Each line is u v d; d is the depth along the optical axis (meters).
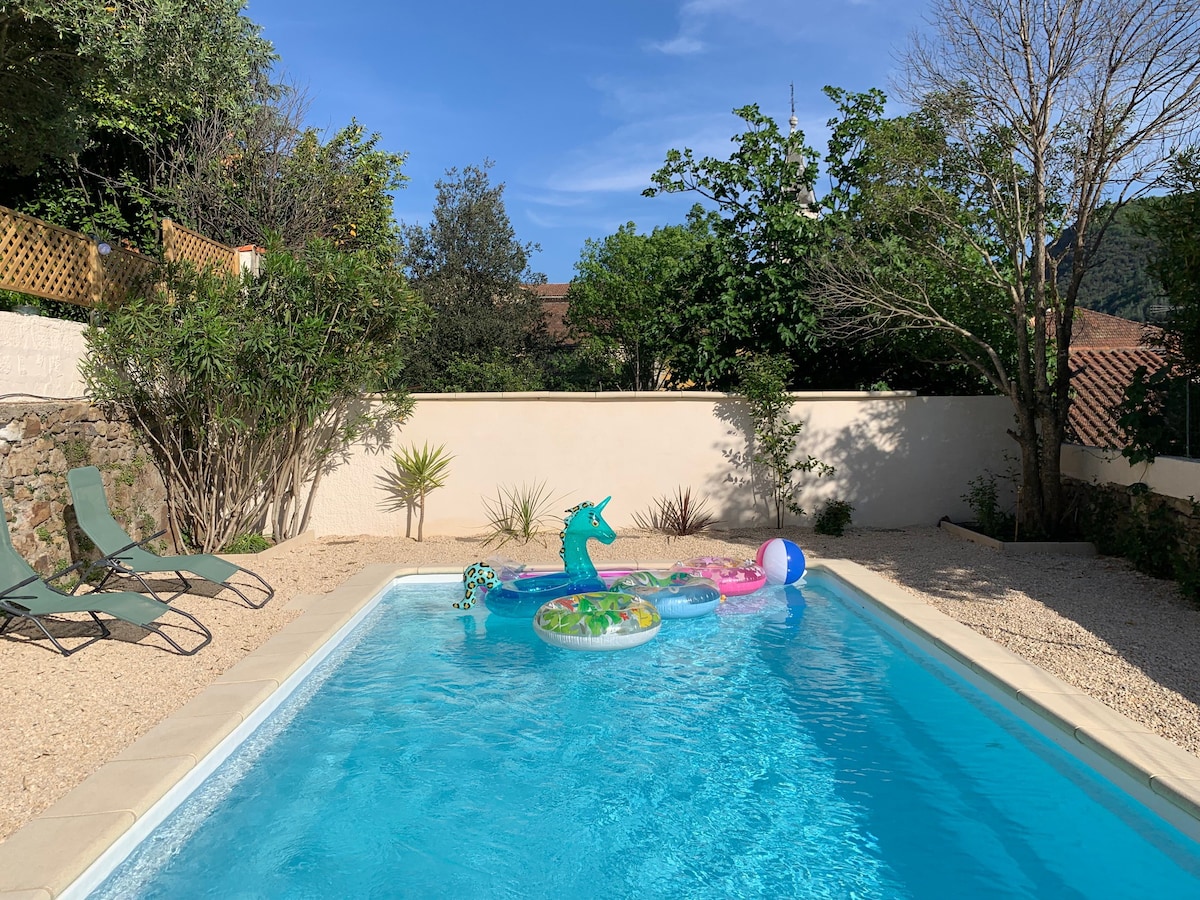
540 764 4.79
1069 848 3.87
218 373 8.66
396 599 8.55
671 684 6.07
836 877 3.65
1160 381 8.45
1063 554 9.48
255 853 3.82
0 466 6.85
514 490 11.36
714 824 4.12
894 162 10.52
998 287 10.76
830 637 7.15
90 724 4.68
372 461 11.23
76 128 10.33
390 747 5.01
